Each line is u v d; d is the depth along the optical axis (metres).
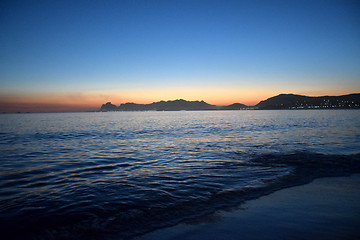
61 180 8.64
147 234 4.57
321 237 4.23
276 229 4.59
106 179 8.72
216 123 53.91
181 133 29.36
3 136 26.83
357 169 9.56
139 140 22.36
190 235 4.46
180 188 7.48
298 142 18.47
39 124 55.62
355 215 5.20
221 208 5.80
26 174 9.57
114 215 5.45
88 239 4.42
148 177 8.93
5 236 4.49
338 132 26.53
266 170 9.68
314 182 7.92
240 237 4.31
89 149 16.73
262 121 59.25
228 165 10.81
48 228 4.83
